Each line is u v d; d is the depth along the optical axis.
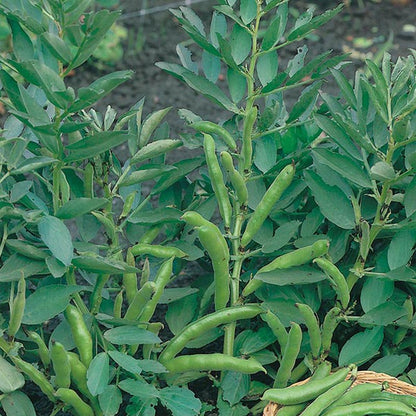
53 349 2.43
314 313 2.92
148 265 2.73
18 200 2.60
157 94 5.84
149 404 2.70
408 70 2.66
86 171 2.79
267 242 2.83
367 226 2.71
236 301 2.86
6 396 2.56
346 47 6.45
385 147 2.94
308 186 2.90
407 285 3.11
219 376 3.18
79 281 3.87
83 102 2.37
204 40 2.72
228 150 2.91
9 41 5.75
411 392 2.85
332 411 2.70
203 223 2.66
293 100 5.77
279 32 2.73
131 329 2.64
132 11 6.74
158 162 3.08
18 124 2.83
